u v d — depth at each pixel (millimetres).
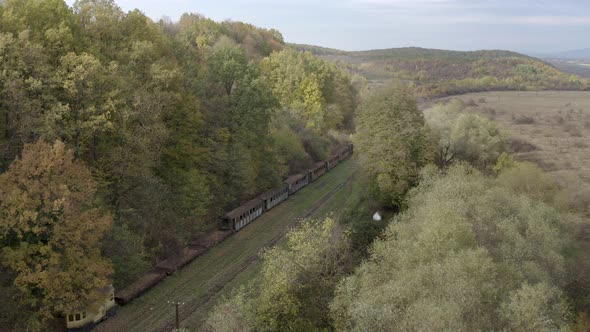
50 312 33000
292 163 86250
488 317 27719
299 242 37938
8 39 36750
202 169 59062
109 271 34688
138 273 42969
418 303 26609
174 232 49375
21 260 31625
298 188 81500
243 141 67500
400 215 44906
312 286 36406
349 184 85000
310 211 69500
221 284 45312
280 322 33938
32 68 39094
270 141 77188
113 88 44031
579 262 43562
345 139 113438
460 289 27297
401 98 63438
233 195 63875
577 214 56875
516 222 41031
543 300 28969
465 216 39938
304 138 95562
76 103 41656
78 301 33000
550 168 75312
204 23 132500
